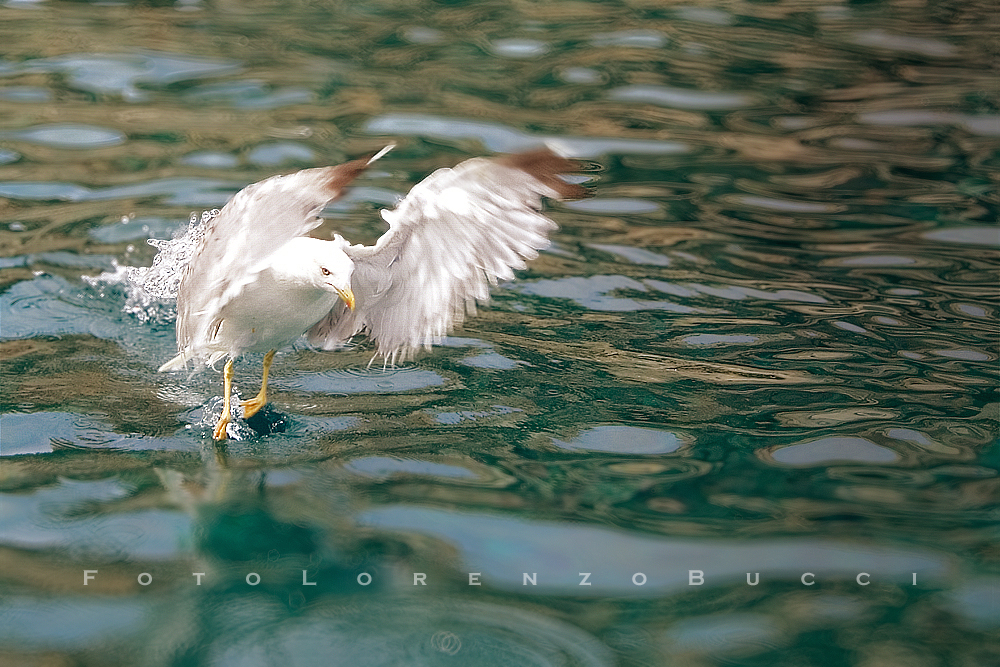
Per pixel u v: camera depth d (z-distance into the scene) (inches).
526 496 263.3
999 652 209.3
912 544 243.6
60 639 210.2
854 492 263.9
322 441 286.8
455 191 251.6
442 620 219.5
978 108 514.6
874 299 362.0
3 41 552.4
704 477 271.0
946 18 639.1
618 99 517.3
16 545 238.5
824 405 302.7
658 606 224.4
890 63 570.3
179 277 362.3
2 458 271.0
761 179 449.4
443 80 530.9
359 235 390.3
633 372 320.5
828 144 481.1
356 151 452.8
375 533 247.8
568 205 425.4
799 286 370.3
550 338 339.9
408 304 281.1
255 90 511.2
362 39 581.6
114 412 296.4
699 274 378.0
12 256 370.0
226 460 276.2
